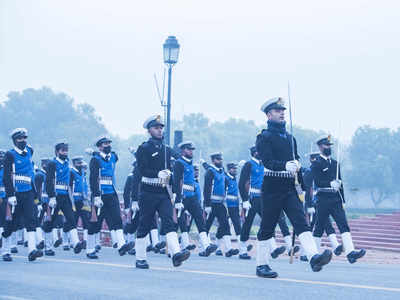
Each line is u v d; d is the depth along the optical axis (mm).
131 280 9188
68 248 18516
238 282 8758
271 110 9023
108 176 14742
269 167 8812
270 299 7234
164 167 10648
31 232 13023
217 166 16734
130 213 15703
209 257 15750
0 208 15297
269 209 8984
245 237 15625
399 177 142250
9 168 12852
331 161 13391
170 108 20422
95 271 10547
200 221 15984
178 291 8008
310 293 7625
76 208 18266
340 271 11172
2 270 10883
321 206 13359
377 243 23141
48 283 9031
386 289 7984
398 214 25922
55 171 15594
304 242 8656
